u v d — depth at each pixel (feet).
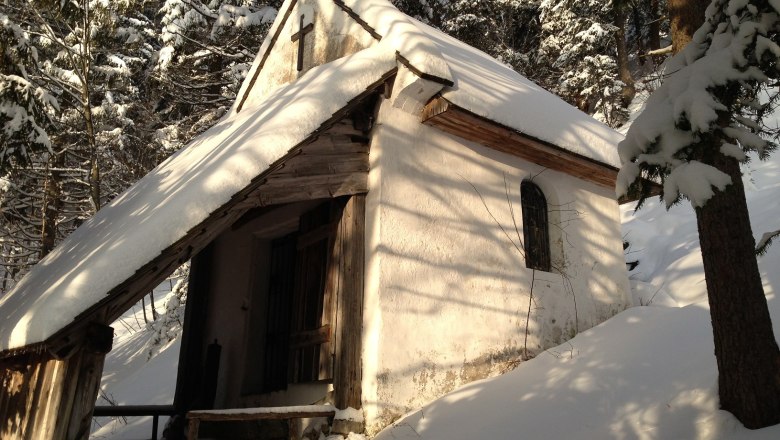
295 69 28.43
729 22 12.71
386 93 20.93
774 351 13.11
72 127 48.11
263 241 26.61
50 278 18.07
